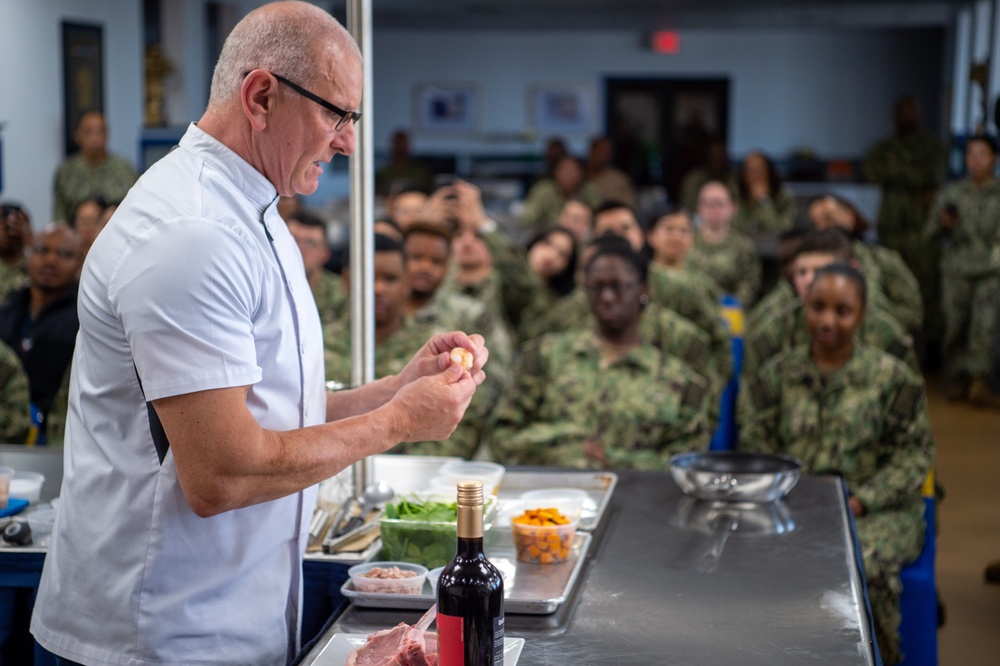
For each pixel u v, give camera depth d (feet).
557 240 17.93
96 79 27.14
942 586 12.94
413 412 5.03
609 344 10.28
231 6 33.83
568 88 49.11
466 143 49.70
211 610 4.93
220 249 4.55
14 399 10.78
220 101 4.86
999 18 31.89
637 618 5.24
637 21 44.37
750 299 20.53
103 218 14.67
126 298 4.49
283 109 4.76
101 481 4.88
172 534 4.83
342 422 4.89
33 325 11.64
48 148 25.71
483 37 49.01
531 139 49.06
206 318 4.49
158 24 30.94
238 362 4.56
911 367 10.82
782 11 40.22
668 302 13.80
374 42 49.26
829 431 9.46
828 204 17.60
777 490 7.15
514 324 17.78
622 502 7.24
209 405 4.48
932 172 27.50
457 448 10.45
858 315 9.43
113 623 4.91
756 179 27.43
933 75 46.93
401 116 49.62
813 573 5.86
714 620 5.22
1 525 6.33
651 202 36.29
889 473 9.13
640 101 49.24
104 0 27.35
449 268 15.96
